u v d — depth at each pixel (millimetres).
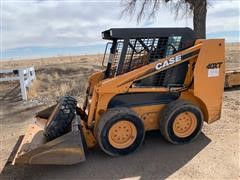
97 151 5344
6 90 14539
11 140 6578
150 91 5227
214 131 6027
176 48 5320
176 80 5426
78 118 5145
